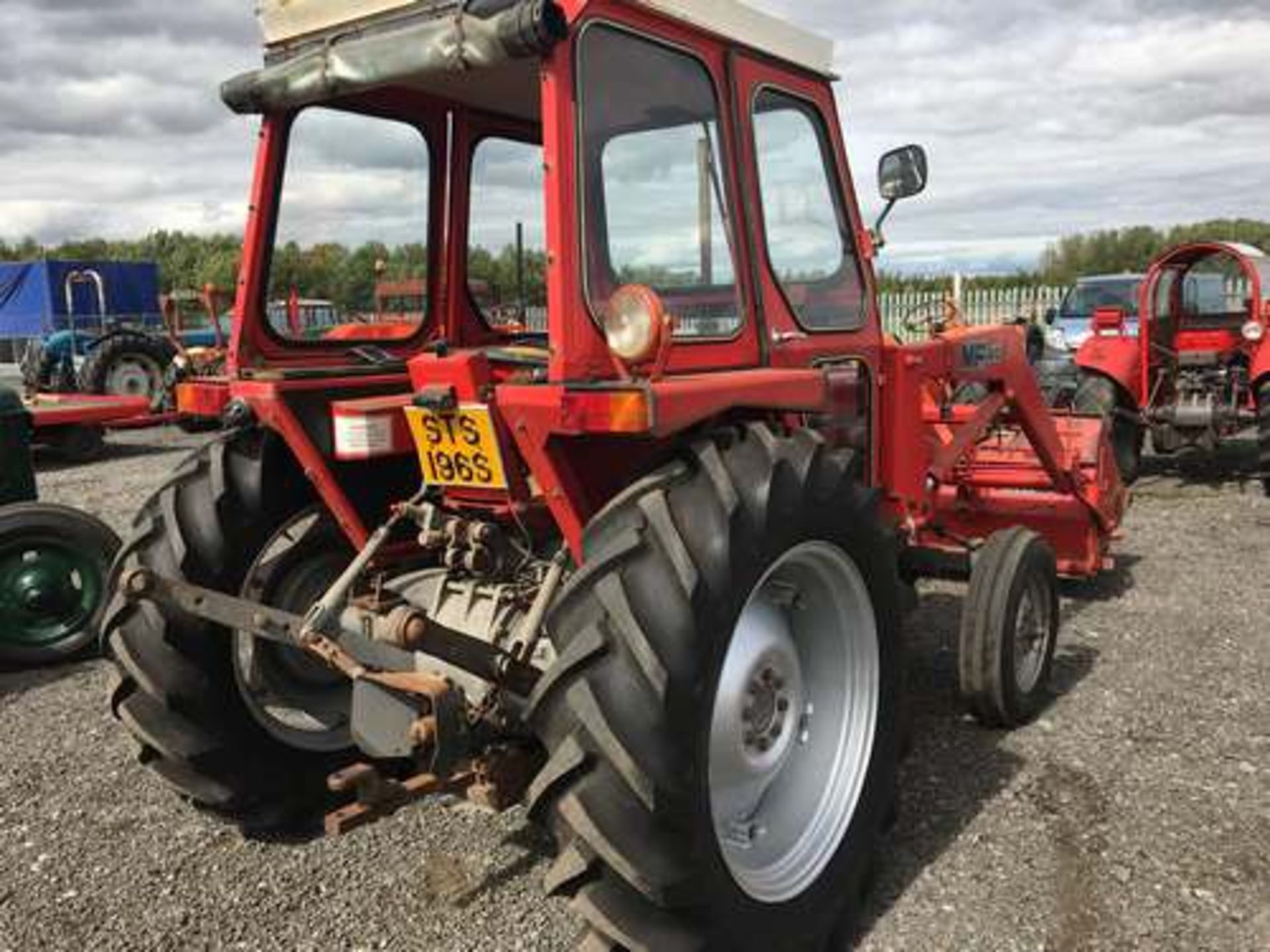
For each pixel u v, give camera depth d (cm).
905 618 365
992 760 376
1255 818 333
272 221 327
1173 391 942
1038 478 524
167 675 303
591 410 237
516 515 275
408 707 251
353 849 323
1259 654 474
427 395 264
